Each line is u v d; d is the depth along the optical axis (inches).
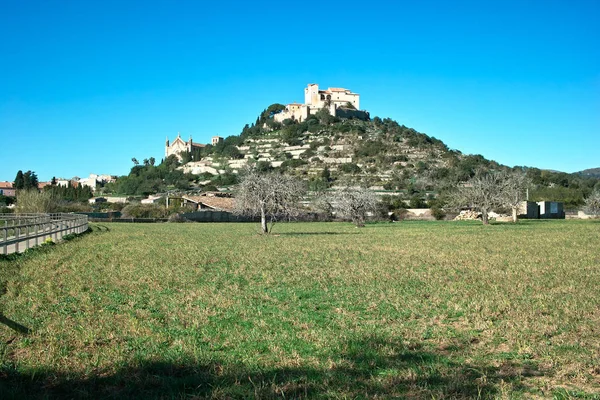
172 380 300.8
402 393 283.4
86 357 344.5
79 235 1684.3
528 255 1005.8
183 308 498.6
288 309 496.4
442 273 755.4
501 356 347.6
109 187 7504.9
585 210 3609.7
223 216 3280.0
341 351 357.1
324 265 857.5
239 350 358.3
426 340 391.2
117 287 625.9
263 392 280.8
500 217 3309.5
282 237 1637.6
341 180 6299.2
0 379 307.7
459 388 286.4
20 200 2837.1
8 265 810.2
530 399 278.1
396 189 5644.7
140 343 376.8
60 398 283.6
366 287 625.0
